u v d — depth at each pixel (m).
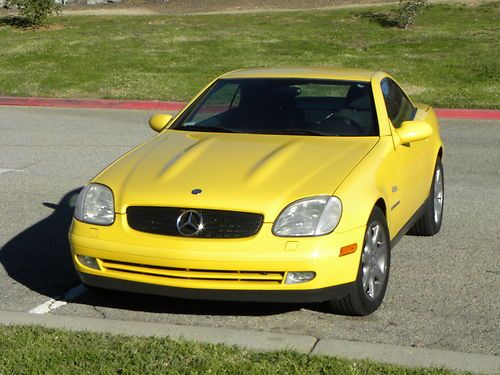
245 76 7.40
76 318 5.56
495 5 29.67
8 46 23.98
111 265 5.61
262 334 5.24
